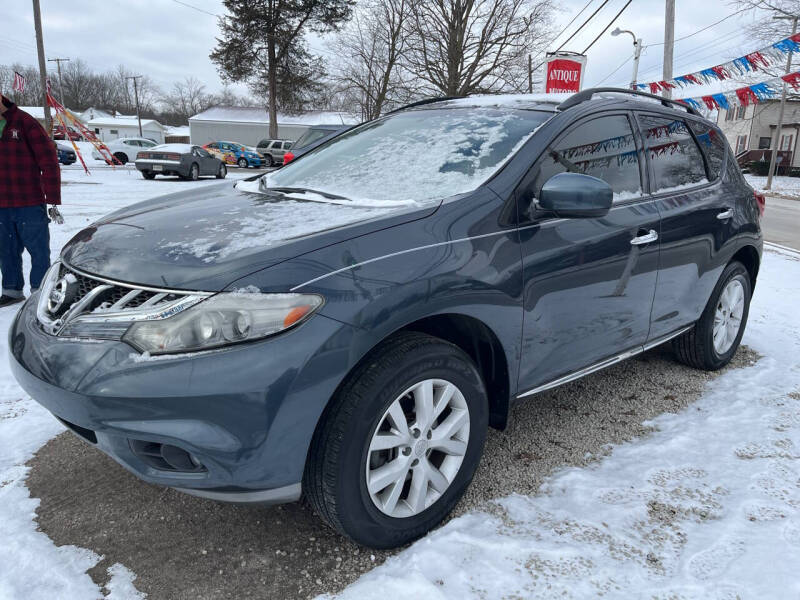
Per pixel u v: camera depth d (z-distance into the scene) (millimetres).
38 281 4660
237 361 1715
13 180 4379
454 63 26828
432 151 2688
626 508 2318
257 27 34281
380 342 1979
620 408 3262
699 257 3307
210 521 2248
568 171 2576
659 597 1865
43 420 2947
